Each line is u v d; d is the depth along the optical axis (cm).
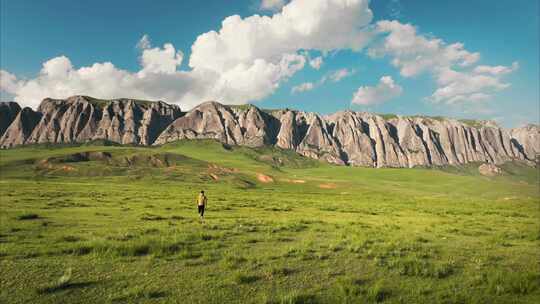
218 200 6431
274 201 6694
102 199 5356
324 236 2484
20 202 4425
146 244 1869
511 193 15775
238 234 2478
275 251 1909
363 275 1472
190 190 10531
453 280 1430
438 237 2586
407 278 1447
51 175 16412
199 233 2341
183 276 1382
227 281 1320
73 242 1958
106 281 1293
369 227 3052
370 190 15762
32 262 1519
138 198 5966
